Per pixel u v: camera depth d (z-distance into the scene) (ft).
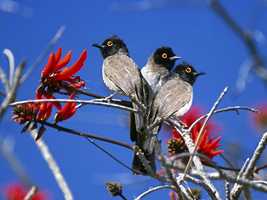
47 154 33.06
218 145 38.34
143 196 28.84
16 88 22.68
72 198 30.78
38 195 30.22
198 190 34.99
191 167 34.50
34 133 33.86
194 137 39.45
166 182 28.78
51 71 34.99
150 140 34.71
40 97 35.01
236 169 33.68
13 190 29.91
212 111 30.86
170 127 43.16
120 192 34.60
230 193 30.04
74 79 35.83
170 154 38.22
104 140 30.91
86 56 35.32
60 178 31.94
